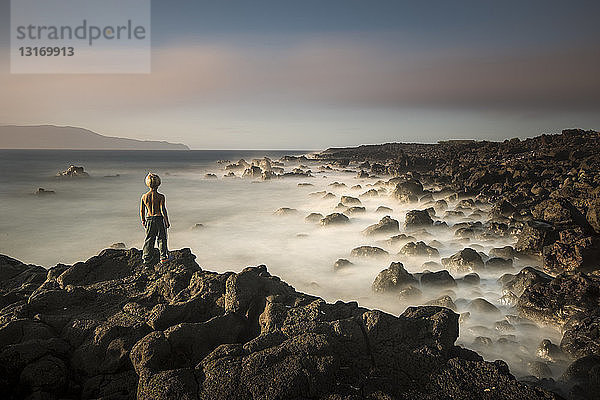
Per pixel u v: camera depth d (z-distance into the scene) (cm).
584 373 740
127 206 4091
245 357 568
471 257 1636
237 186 6072
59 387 592
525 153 7125
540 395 541
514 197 3114
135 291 902
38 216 3484
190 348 638
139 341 620
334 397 530
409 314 722
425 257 1814
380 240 2197
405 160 7506
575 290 1127
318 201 4088
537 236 1695
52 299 810
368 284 1572
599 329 884
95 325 708
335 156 14312
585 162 4644
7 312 763
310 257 2014
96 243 2503
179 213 3544
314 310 696
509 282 1371
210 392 525
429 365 600
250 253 2122
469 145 10238
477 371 588
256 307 757
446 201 3453
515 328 1105
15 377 600
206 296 792
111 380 612
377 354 619
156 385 532
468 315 1145
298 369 546
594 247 1491
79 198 4697
